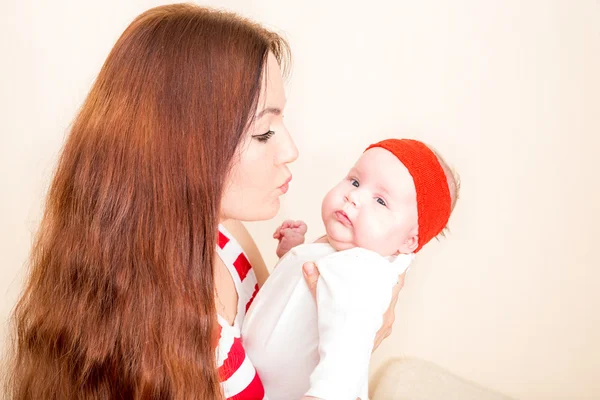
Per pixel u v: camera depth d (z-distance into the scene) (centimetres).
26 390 98
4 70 168
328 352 84
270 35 95
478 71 166
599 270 174
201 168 83
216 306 99
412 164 102
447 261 185
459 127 172
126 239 86
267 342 97
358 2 169
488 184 174
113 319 88
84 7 166
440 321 192
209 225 86
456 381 188
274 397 100
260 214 97
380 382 186
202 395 88
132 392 88
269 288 103
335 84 178
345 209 102
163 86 82
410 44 169
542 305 181
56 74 170
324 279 91
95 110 87
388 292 93
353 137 182
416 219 103
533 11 158
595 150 164
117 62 86
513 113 167
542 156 168
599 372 182
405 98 174
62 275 91
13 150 175
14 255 184
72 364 91
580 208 170
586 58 158
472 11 162
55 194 93
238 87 83
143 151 83
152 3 169
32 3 164
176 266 86
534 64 162
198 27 84
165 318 87
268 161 92
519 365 189
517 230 176
